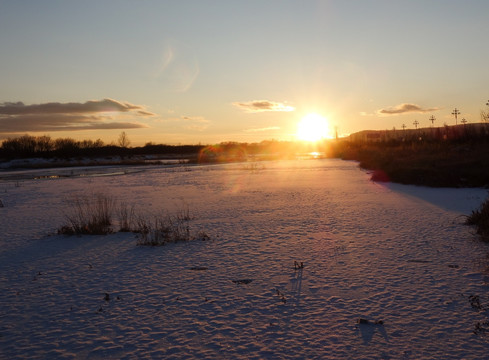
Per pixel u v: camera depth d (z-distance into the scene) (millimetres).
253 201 18141
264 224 12562
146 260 8867
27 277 7840
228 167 49500
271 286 6969
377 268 7773
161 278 7578
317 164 50375
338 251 9102
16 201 20609
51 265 8648
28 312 6102
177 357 4645
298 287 6875
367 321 5426
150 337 5168
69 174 44969
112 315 5902
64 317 5879
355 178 28938
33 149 105750
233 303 6250
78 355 4750
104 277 7727
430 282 6887
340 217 13336
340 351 4684
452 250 8875
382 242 9797
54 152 101562
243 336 5129
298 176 32500
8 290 7109
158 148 126375
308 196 19328
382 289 6637
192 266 8312
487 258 8117
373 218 12977
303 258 8633
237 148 140125
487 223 10516
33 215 15820
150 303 6332
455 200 16562
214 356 4645
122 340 5102
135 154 118750
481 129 53156
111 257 9203
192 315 5832
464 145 44219
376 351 4664
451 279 6996
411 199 17266
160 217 14477
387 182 25391
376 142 79250
